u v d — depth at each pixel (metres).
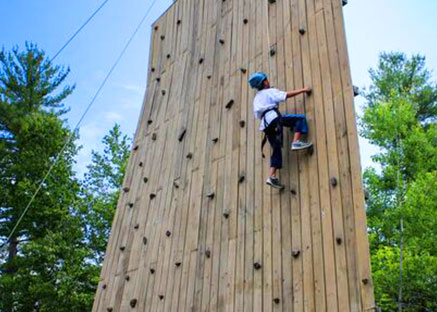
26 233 17.30
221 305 4.86
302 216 4.43
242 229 5.06
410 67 17.98
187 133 6.73
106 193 18.27
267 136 4.84
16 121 18.47
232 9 6.97
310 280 4.07
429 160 10.71
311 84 4.96
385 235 10.55
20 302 14.73
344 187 4.14
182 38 7.94
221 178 5.72
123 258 6.73
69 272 14.84
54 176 17.73
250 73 6.00
